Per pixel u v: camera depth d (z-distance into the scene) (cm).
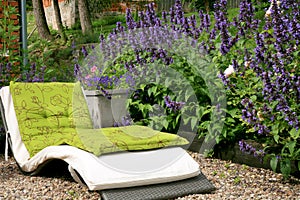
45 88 482
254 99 432
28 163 428
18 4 671
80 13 1149
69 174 434
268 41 420
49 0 1363
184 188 396
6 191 400
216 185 412
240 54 459
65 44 1039
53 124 462
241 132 464
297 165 423
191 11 688
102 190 382
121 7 1244
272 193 397
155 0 840
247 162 452
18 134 452
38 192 399
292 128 416
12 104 468
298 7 421
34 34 1186
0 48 579
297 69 411
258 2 501
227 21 467
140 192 386
